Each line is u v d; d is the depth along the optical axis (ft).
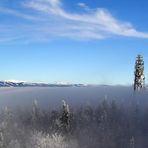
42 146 374.22
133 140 366.84
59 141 377.09
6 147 368.68
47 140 377.50
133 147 363.35
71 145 379.14
